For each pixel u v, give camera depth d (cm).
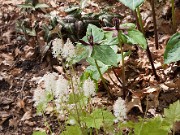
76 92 50
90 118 48
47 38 80
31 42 83
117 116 45
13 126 68
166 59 58
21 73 78
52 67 78
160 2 84
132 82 69
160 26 79
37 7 86
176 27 78
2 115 71
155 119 46
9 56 82
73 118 51
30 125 68
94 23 80
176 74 69
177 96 65
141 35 58
